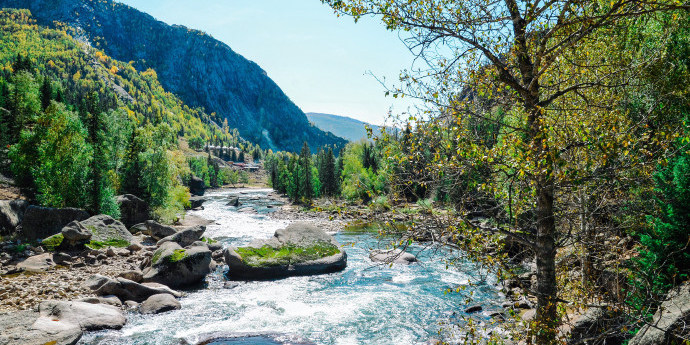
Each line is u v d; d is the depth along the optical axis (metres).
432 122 5.91
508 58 5.96
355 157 92.69
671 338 6.55
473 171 5.89
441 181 6.02
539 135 5.04
